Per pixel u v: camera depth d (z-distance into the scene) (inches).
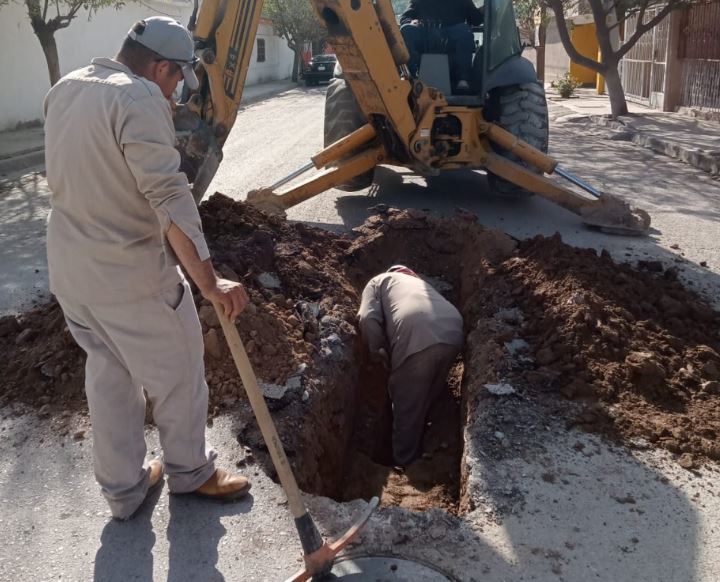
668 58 711.7
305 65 1525.6
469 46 325.7
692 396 155.1
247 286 185.0
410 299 196.5
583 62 679.1
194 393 116.2
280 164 430.0
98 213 103.6
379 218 266.8
